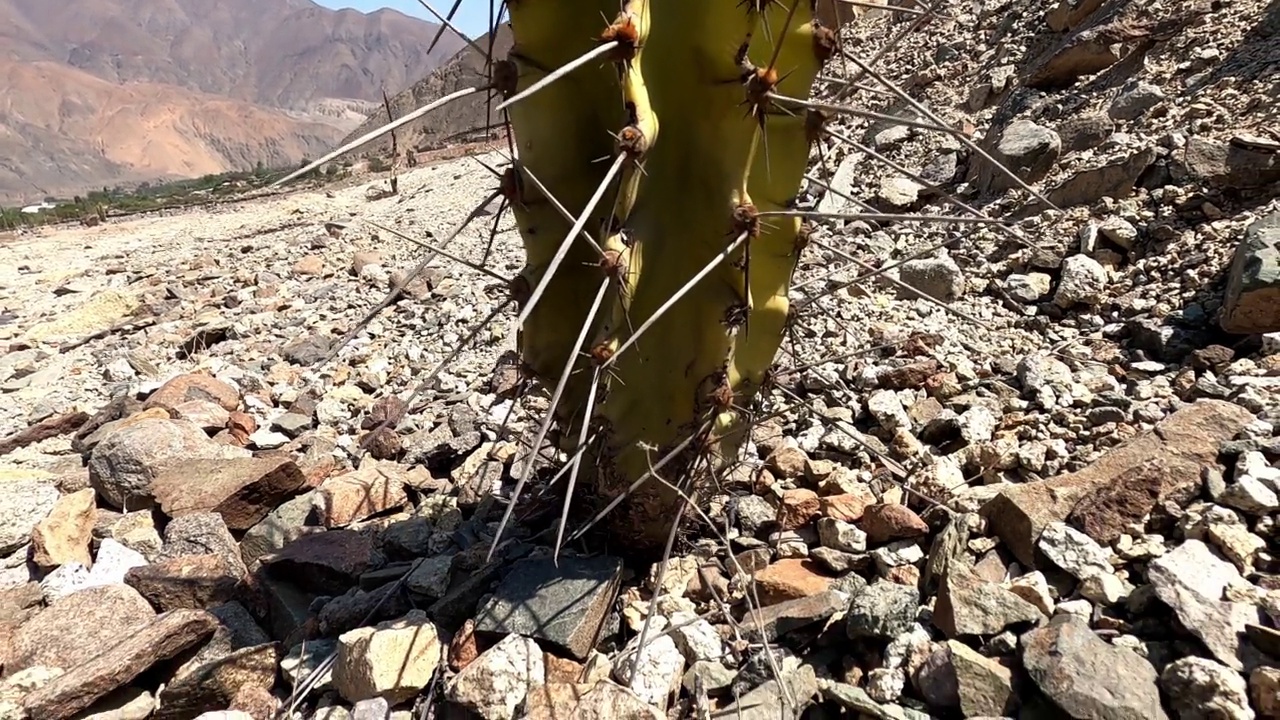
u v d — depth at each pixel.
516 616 2.46
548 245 2.47
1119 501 2.59
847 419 3.66
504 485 3.46
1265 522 2.45
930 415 3.59
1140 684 1.97
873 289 5.24
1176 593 2.20
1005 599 2.29
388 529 3.20
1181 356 3.75
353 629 2.57
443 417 4.42
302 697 2.41
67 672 2.46
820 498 3.02
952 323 4.64
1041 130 6.20
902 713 2.12
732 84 2.15
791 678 2.26
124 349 7.03
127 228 18.28
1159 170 5.13
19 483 3.71
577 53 2.30
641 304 2.35
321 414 4.72
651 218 2.30
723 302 2.31
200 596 2.92
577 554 2.69
